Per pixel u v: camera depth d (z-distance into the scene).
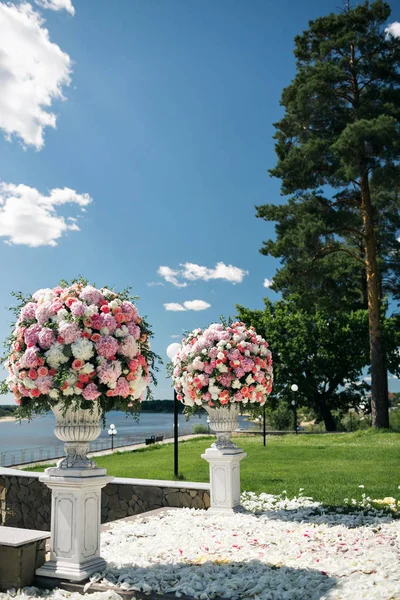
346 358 44.56
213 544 6.46
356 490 10.71
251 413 9.27
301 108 26.14
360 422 54.00
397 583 4.66
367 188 27.56
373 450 17.95
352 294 31.77
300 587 4.75
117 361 5.30
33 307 5.51
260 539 6.72
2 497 10.28
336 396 46.97
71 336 5.18
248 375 8.72
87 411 5.41
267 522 7.85
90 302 5.50
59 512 5.24
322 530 7.20
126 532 7.27
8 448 48.25
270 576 5.02
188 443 27.83
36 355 5.22
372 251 27.34
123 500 9.66
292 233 26.88
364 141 23.80
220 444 8.90
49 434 95.81
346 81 27.52
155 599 4.58
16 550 5.00
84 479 5.12
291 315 45.88
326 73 25.45
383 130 22.86
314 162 26.14
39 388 5.20
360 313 44.28
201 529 7.40
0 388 5.60
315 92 25.98
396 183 24.92
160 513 8.62
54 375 5.23
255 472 13.84
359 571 5.12
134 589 4.71
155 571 5.20
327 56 27.22
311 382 45.59
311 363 44.62
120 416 155.50
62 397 5.23
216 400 8.74
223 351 8.73
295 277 26.67
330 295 28.30
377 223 32.56
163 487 9.34
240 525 7.61
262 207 28.66
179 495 9.23
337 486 11.26
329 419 47.09
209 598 4.55
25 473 10.26
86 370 5.15
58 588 4.99
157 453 22.55
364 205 27.53
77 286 5.70
